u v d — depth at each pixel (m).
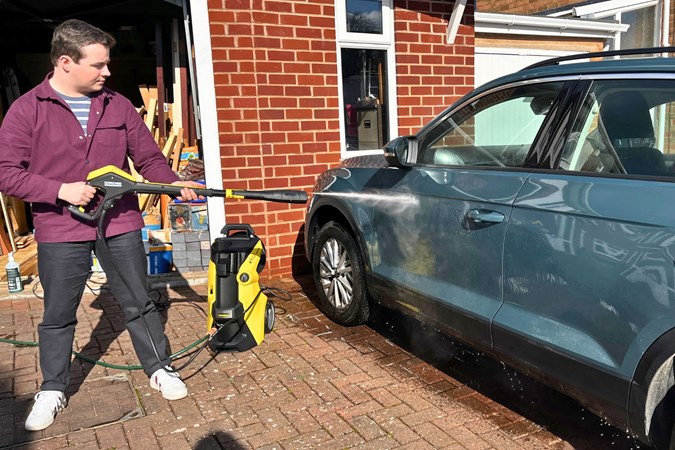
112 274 3.31
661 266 2.21
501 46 7.77
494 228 2.97
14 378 3.72
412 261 3.64
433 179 3.46
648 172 2.44
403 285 3.69
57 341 3.21
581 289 2.52
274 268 5.87
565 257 2.59
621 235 2.36
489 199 3.01
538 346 2.71
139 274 3.34
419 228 3.54
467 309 3.14
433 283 3.45
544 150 2.89
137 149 3.37
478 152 3.34
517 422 3.15
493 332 2.97
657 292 2.22
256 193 3.43
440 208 3.36
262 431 3.08
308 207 4.99
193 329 4.55
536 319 2.76
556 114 2.89
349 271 4.40
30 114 2.90
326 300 4.65
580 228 2.53
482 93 3.39
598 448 2.89
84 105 3.05
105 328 4.59
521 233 2.81
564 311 2.62
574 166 2.74
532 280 2.77
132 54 8.24
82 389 3.56
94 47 2.89
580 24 8.18
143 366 3.49
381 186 3.95
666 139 2.43
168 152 7.01
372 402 3.37
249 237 4.23
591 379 2.49
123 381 3.67
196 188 3.26
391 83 6.40
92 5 7.14
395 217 3.76
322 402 3.38
